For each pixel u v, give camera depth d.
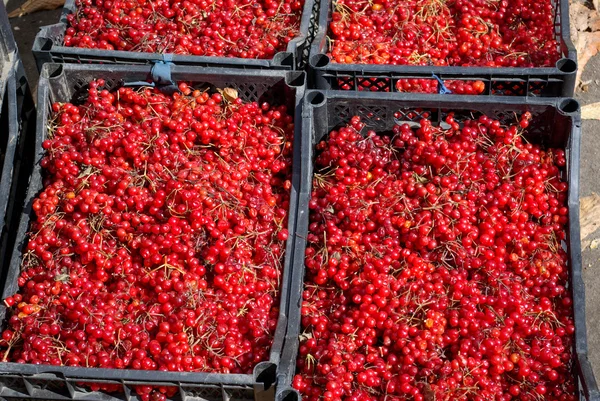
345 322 1.54
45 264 1.60
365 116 1.67
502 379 1.52
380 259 1.56
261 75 1.67
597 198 1.82
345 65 1.68
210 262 1.57
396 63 1.74
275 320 1.56
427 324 1.52
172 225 1.58
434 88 1.70
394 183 1.61
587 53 1.98
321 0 1.76
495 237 1.59
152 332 1.54
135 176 1.61
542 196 1.60
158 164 1.61
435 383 1.50
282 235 1.59
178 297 1.54
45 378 1.51
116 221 1.59
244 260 1.57
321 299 1.58
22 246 1.61
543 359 1.51
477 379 1.50
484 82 1.68
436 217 1.58
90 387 1.53
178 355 1.52
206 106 1.66
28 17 2.10
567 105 1.62
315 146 1.68
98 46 1.76
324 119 1.67
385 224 1.58
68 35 1.77
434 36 1.76
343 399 1.51
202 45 1.74
